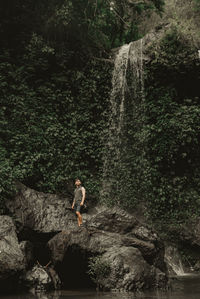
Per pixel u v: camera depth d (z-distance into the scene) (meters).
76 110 16.95
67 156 16.14
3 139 14.98
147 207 16.45
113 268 8.90
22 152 14.84
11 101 15.52
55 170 15.65
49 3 17.38
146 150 17.22
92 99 17.44
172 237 15.38
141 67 17.80
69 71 17.14
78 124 16.91
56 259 9.50
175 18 19.12
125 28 22.28
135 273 8.81
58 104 16.53
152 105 17.48
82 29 18.12
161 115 17.27
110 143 17.30
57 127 16.19
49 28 17.28
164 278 9.17
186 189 16.77
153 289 8.69
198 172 17.06
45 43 16.88
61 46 17.22
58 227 11.48
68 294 8.12
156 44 17.67
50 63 16.94
